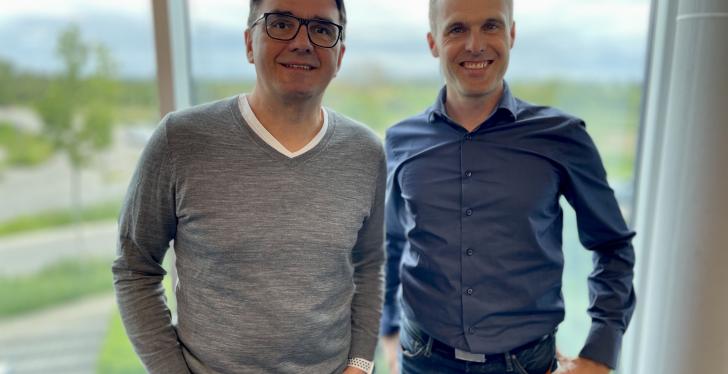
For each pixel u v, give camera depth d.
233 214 0.94
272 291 0.96
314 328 1.01
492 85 1.13
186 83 1.49
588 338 1.15
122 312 0.98
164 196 0.96
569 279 1.62
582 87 1.54
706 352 1.32
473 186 1.16
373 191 1.12
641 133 1.55
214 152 0.95
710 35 1.22
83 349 1.68
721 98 1.23
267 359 0.98
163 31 1.37
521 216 1.13
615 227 1.15
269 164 0.97
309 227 0.98
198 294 0.98
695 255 1.29
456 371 1.18
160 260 1.02
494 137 1.17
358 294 1.18
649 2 1.49
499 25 1.11
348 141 1.07
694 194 1.28
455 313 1.17
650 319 1.40
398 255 1.37
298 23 0.95
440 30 1.15
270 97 0.98
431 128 1.25
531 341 1.15
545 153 1.15
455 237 1.17
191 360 1.00
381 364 1.62
